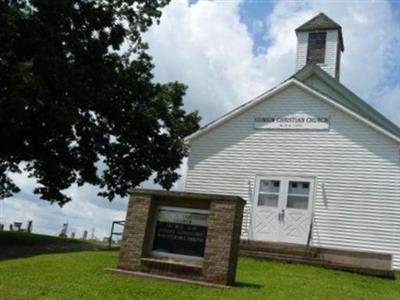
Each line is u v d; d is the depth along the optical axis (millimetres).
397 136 21172
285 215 22094
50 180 27766
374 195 21125
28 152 26266
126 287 11555
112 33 28016
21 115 22672
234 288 11883
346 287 14086
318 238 21375
